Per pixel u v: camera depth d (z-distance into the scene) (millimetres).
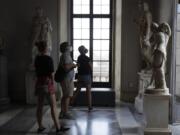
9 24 8609
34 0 8562
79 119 6457
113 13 9125
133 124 6047
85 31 9312
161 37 5070
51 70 5184
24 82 8711
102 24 9281
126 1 8445
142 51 7371
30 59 8086
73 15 9273
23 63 8672
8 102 8273
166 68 6422
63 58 6105
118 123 6125
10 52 8664
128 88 8586
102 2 9234
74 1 9258
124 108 7730
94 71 9359
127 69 8562
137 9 8398
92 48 9328
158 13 7590
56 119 5383
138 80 8398
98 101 7977
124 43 8531
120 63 8773
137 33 8445
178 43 6023
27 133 5352
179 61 6055
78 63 7254
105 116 6777
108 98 7984
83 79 7242
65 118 6512
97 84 9312
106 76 9367
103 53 9336
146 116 5125
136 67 8508
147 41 7273
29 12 8578
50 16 8594
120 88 8758
